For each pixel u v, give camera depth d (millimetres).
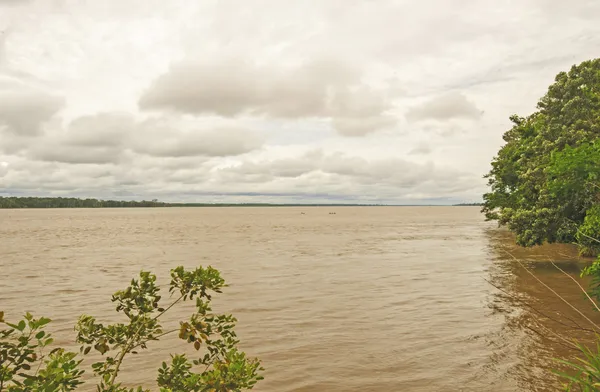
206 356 4438
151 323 4238
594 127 21672
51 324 15875
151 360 12023
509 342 12930
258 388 10008
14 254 41344
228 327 4438
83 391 9945
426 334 14039
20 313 17703
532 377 10297
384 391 9805
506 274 25625
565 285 21156
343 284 23625
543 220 22375
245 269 29797
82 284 24688
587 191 17594
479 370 10875
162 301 19562
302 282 24375
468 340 13289
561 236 22547
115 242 55562
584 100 23234
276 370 11086
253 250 43812
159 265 32781
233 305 18547
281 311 17438
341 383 10250
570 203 20859
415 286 22766
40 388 3119
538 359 11414
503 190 37781
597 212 16109
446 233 71000
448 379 10391
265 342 13414
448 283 23500
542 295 19188
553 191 18156
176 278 4402
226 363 4141
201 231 82938
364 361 11680
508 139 38438
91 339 4184
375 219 163125
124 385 10352
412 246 47219
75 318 16797
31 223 125938
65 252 43125
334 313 17031
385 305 18359
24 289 23125
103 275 28078
